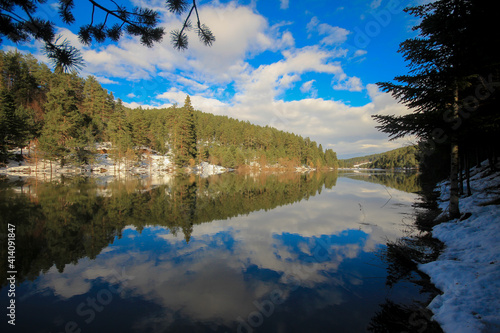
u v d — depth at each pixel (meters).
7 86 46.09
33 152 46.09
